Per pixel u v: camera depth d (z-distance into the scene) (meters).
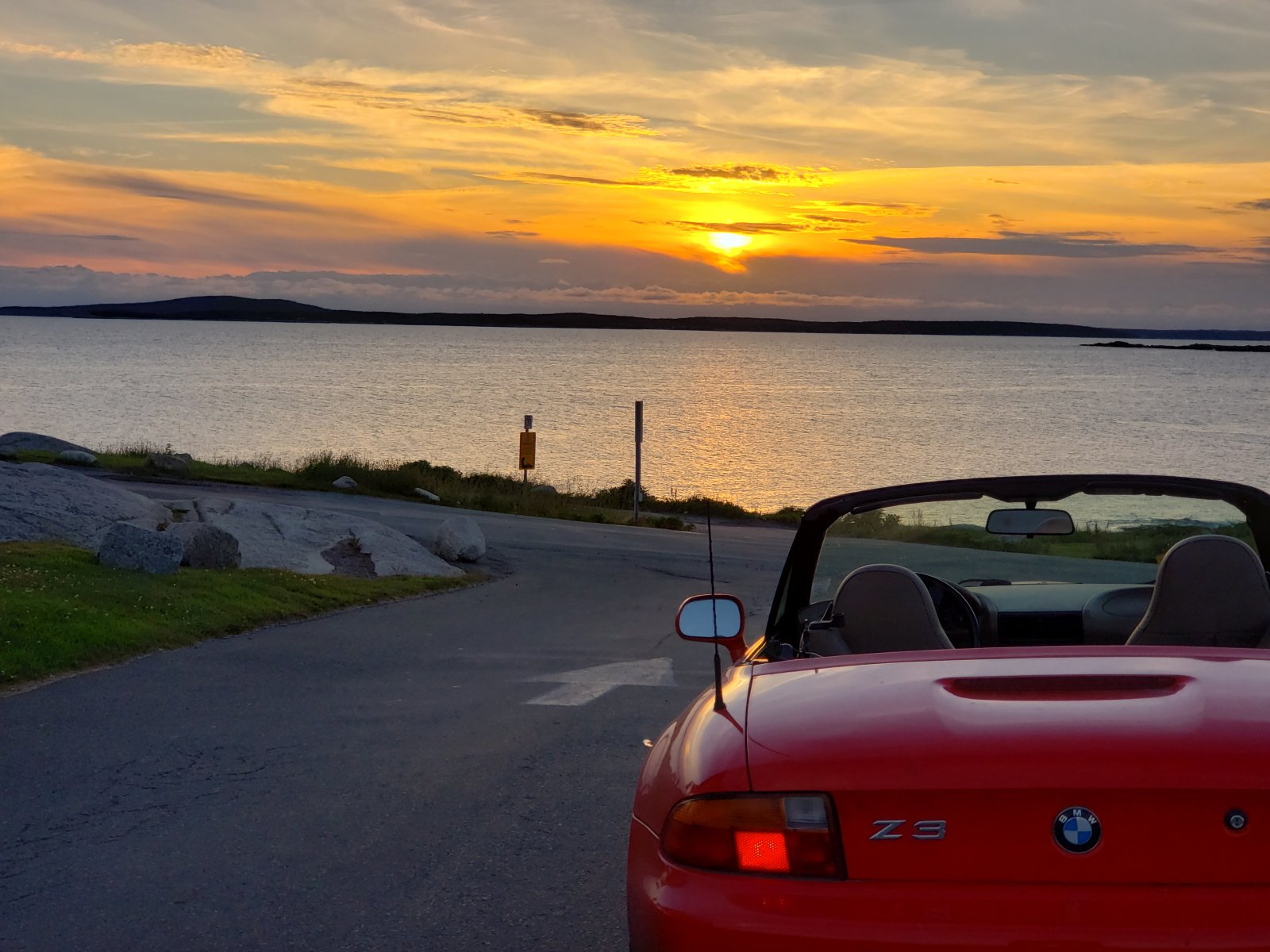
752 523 40.56
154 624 11.91
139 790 6.58
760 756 2.69
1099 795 2.39
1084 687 2.87
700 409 160.38
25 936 4.54
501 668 11.00
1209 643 3.69
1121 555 4.33
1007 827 2.44
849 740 2.68
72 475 18.89
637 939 2.79
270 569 16.50
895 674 3.12
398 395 171.62
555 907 4.87
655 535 29.06
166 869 5.30
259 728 8.15
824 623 3.85
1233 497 3.97
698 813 2.67
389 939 4.54
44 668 9.91
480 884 5.13
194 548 15.67
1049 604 4.62
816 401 183.62
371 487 35.94
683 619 4.07
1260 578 3.69
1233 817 2.37
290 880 5.18
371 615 14.49
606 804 6.36
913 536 4.32
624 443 106.38
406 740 7.88
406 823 6.02
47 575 13.12
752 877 2.57
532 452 38.50
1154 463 98.50
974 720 2.68
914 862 2.48
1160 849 2.38
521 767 7.16
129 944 4.47
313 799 6.45
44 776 6.85
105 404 134.25
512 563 21.52
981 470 88.94
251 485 33.78
